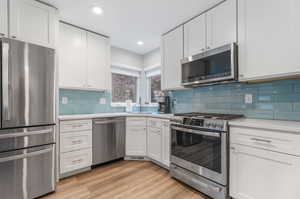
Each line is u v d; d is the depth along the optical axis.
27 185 1.62
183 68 2.28
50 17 1.95
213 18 1.96
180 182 2.02
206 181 1.72
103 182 2.01
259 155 1.36
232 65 1.68
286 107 1.64
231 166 1.55
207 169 1.71
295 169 1.17
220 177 1.59
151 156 2.61
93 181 2.04
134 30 2.68
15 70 1.53
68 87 2.46
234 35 1.74
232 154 1.55
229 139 1.58
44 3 1.91
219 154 1.60
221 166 1.58
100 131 2.49
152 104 3.60
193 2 1.91
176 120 2.09
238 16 1.70
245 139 1.46
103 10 2.10
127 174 2.24
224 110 2.19
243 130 1.47
